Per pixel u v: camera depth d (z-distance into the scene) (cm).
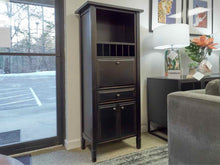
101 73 181
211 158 103
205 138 106
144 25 251
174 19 272
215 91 120
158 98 233
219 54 313
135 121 203
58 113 216
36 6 200
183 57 280
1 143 193
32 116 206
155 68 263
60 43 212
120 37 227
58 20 210
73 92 210
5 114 194
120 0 233
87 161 182
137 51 201
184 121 120
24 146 201
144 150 202
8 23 188
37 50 203
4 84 192
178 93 127
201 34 297
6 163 90
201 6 294
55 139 215
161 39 222
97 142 182
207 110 104
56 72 213
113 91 188
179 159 126
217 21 312
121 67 191
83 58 200
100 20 216
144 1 250
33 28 200
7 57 191
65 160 184
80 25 203
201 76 215
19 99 199
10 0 188
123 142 226
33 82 204
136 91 202
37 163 179
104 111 184
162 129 266
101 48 215
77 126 214
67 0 202
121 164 174
